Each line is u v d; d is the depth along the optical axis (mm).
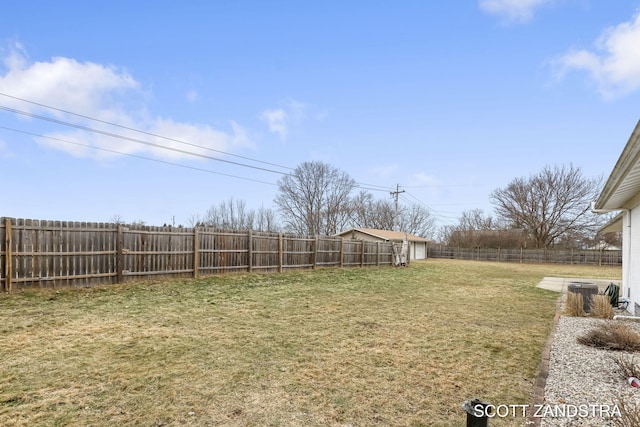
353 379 3621
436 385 3529
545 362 4129
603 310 7117
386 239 28016
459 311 7473
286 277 11656
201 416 2785
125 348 4344
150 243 8922
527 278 15953
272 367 3889
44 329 4969
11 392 3090
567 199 34594
